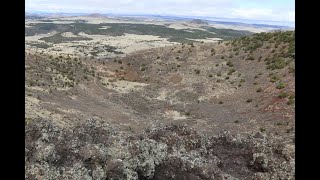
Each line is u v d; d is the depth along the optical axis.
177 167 9.99
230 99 46.75
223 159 11.81
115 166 9.32
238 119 38.91
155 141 10.75
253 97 44.56
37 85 44.47
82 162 9.49
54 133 10.73
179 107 46.34
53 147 9.73
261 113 38.97
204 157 11.52
